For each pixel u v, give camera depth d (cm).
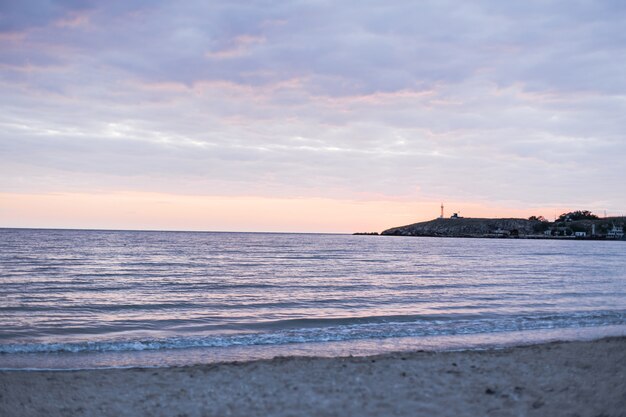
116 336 1501
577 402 760
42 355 1238
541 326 1717
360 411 723
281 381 907
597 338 1522
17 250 6356
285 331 1580
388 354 1173
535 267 5078
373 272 4144
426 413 711
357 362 1073
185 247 8512
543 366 1025
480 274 4062
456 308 2142
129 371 1002
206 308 2061
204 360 1202
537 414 702
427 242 16425
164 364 1155
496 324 1736
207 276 3497
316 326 1691
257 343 1416
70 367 1114
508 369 997
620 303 2366
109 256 5550
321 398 794
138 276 3397
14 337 1465
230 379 928
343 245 11831
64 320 1742
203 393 834
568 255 8406
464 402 763
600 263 6025
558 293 2741
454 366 1027
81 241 9800
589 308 2186
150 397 814
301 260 5756
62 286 2745
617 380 905
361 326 1683
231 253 7006
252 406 757
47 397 818
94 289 2645
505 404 751
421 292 2728
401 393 818
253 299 2350
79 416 724
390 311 2039
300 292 2670
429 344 1414
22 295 2359
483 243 15925
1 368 1091
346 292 2695
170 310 1998
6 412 744
